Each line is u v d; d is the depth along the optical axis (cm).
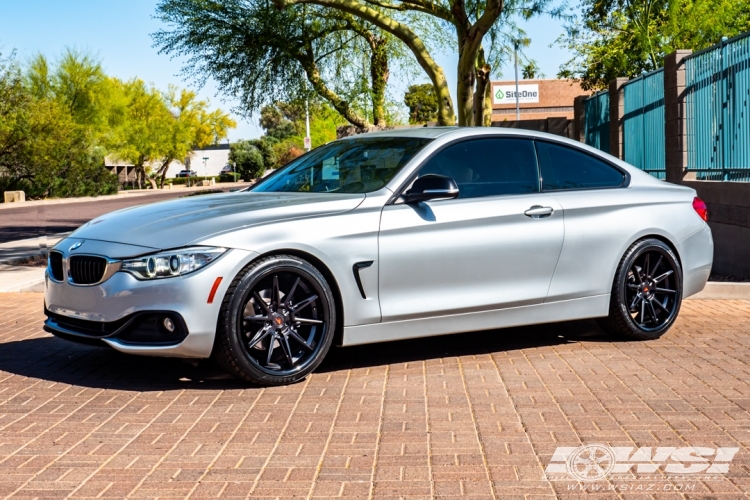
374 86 1970
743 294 865
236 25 1775
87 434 428
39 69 5006
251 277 505
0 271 1103
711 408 464
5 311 825
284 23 1748
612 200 641
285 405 479
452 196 547
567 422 441
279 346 527
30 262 1242
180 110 7356
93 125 5203
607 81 2823
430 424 440
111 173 5488
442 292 570
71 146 4928
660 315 667
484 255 580
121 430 434
